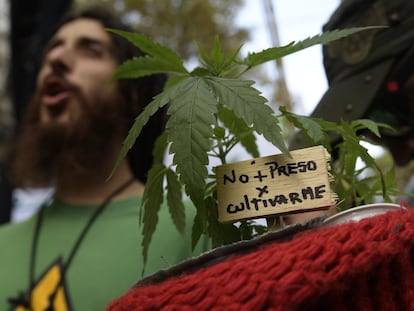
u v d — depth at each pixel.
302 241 0.33
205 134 0.34
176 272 0.35
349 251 0.32
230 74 0.43
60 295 0.75
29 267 0.80
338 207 0.43
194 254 0.64
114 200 0.87
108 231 0.80
